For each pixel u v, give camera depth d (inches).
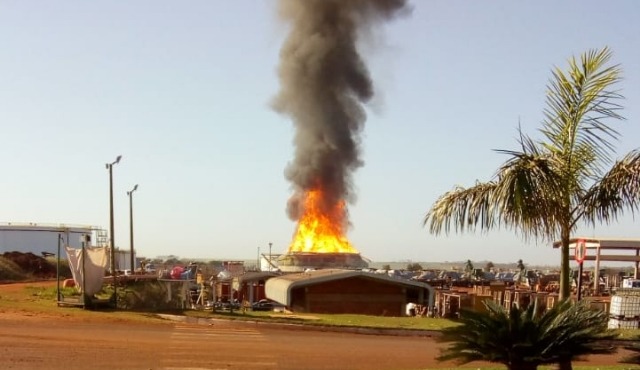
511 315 370.9
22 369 448.8
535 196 530.9
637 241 1430.9
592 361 550.0
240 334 694.5
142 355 524.1
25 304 938.7
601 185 581.6
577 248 689.6
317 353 574.9
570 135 590.2
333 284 1147.3
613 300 805.2
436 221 597.9
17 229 2741.1
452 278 2201.0
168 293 969.5
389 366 518.3
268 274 1441.9
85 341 589.0
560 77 593.6
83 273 933.8
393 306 1160.8
